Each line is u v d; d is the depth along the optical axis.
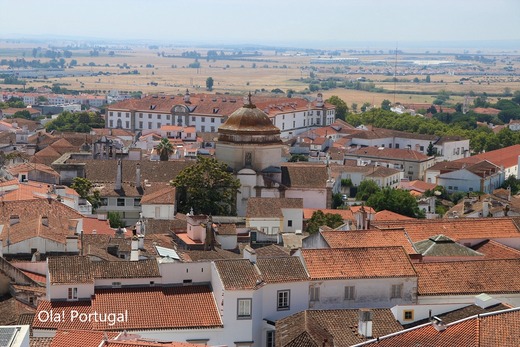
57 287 128.25
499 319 108.62
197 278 134.12
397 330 120.06
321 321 121.69
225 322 127.38
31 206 194.12
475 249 164.25
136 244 159.62
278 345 115.62
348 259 137.50
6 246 162.25
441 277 139.38
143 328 124.25
